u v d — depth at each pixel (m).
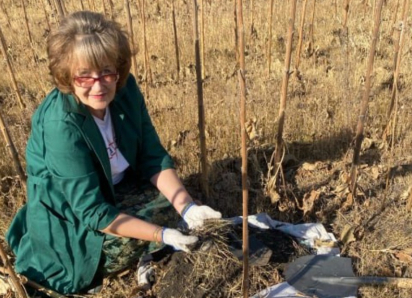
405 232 2.66
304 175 3.17
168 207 2.49
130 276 2.44
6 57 3.69
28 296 2.14
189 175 3.22
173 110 3.97
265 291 2.26
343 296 2.25
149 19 6.52
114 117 2.32
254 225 2.69
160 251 2.49
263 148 3.41
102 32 1.87
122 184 2.60
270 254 2.39
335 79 4.33
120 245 2.26
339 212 2.80
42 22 6.73
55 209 2.21
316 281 2.32
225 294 2.25
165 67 5.24
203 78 4.88
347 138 3.48
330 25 5.89
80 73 1.90
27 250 2.38
